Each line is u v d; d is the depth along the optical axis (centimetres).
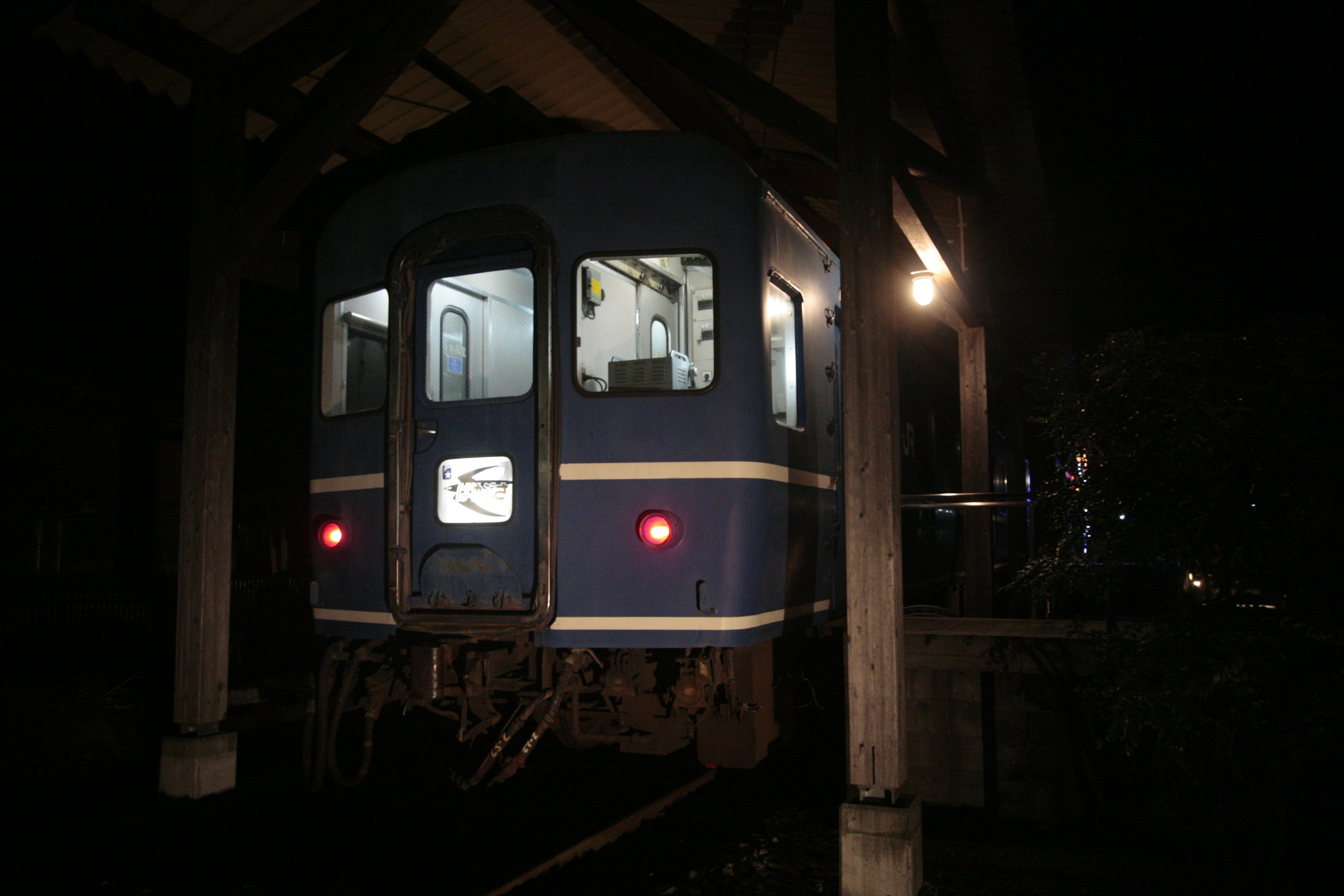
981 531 950
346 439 544
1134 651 396
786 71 819
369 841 456
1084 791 512
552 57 795
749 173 494
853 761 399
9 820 488
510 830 473
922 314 978
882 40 425
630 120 923
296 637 961
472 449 496
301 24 552
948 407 1138
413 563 505
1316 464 378
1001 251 995
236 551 1182
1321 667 378
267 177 536
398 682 542
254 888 394
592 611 468
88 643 867
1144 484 394
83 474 1108
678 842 463
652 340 586
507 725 493
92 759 625
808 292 582
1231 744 392
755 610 477
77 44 675
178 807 512
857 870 389
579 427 477
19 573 1067
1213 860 409
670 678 538
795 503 533
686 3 716
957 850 462
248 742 682
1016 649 521
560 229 490
